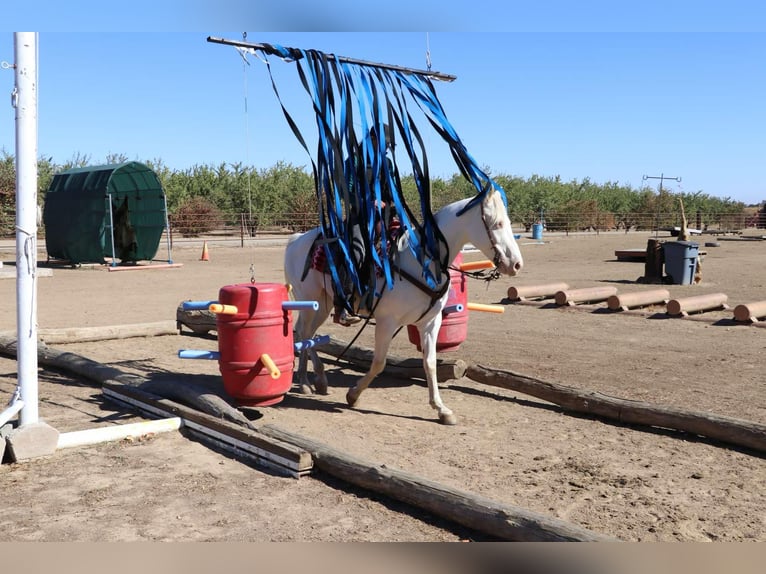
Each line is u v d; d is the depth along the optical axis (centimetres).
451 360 761
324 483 490
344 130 613
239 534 409
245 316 604
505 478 500
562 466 525
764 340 1026
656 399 706
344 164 620
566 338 1058
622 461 537
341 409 680
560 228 4700
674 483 492
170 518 431
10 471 509
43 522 425
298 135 610
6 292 1555
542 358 912
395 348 997
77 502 455
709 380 786
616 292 1466
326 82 605
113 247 2169
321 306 726
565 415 664
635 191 5544
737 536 409
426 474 506
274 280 1884
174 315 1282
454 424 630
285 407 684
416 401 713
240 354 608
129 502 455
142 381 698
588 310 1324
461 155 628
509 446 571
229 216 4075
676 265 1728
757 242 3494
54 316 1264
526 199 4872
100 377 759
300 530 416
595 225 4722
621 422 636
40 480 492
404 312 625
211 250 2948
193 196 4072
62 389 750
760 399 701
